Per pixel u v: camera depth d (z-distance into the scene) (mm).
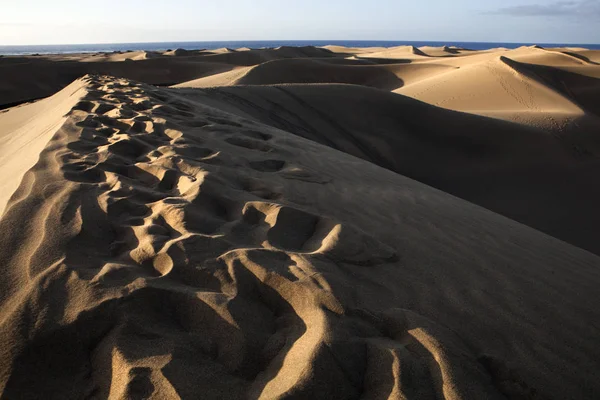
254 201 2830
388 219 3270
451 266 2590
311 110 12914
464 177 11281
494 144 12492
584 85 27875
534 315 2219
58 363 1508
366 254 2426
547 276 2754
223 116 6703
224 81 28562
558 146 12844
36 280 1779
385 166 11234
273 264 2053
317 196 3486
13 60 41000
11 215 2268
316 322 1720
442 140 12422
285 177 3812
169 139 4270
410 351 1670
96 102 5832
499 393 1613
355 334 1702
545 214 10156
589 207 10523
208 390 1414
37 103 10430
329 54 59312
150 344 1563
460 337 1871
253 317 1756
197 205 2613
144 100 6094
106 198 2551
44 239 2045
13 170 3424
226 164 3762
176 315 1740
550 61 33094
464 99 22312
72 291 1731
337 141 11758
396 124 12789
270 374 1518
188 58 46469
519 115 16172
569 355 1956
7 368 1437
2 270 1849
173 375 1431
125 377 1420
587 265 3227
